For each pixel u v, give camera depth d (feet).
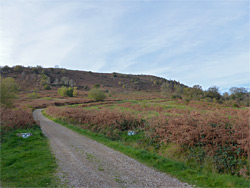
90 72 603.67
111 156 31.65
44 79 412.16
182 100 175.42
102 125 53.42
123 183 21.16
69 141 43.32
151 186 20.59
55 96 269.23
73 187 19.85
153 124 43.75
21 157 30.32
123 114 56.29
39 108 166.61
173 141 35.53
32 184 20.44
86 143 41.37
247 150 27.20
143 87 496.64
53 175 23.07
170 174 24.52
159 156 31.30
